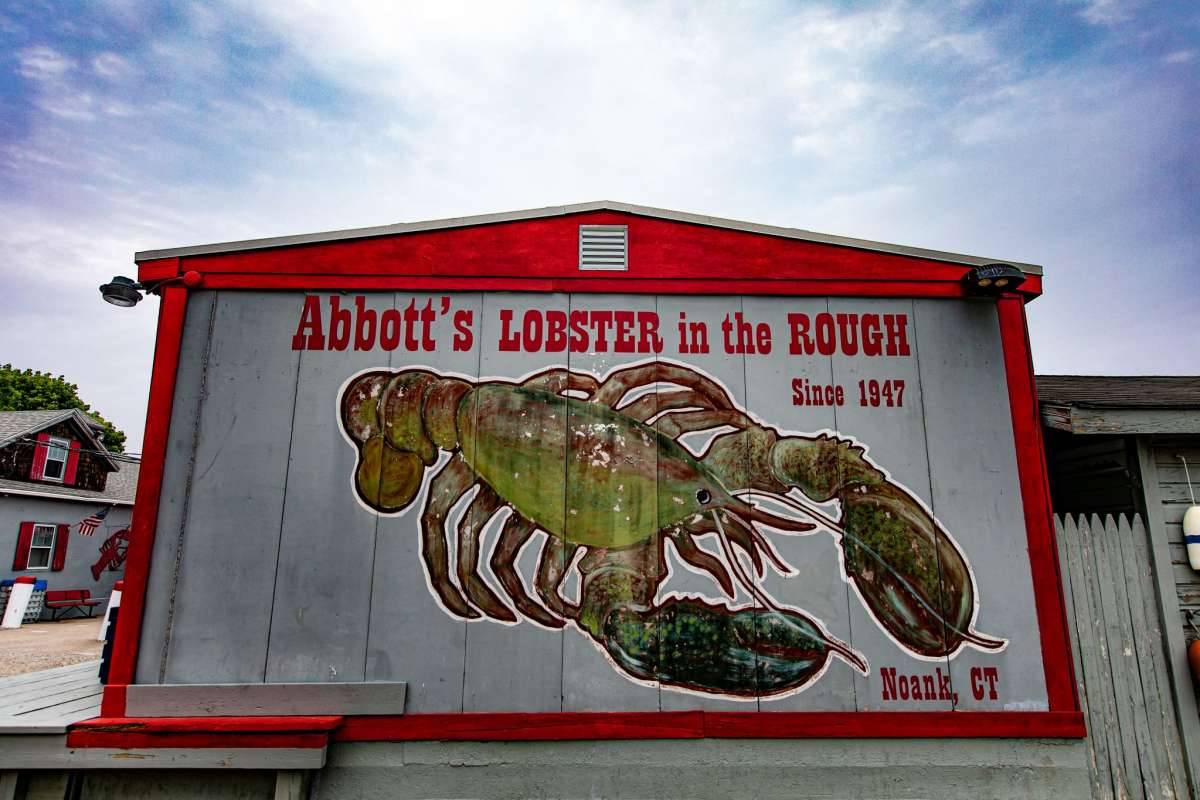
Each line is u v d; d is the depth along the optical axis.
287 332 4.56
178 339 4.50
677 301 4.70
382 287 4.64
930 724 4.18
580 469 4.44
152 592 4.17
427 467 4.41
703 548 4.37
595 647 4.22
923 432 4.56
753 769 4.12
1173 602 4.60
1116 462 5.12
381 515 4.34
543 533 4.35
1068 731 4.19
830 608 4.32
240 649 4.14
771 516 4.42
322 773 4.03
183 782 3.97
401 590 4.25
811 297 4.73
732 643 4.26
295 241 4.66
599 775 4.09
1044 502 4.50
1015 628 4.32
